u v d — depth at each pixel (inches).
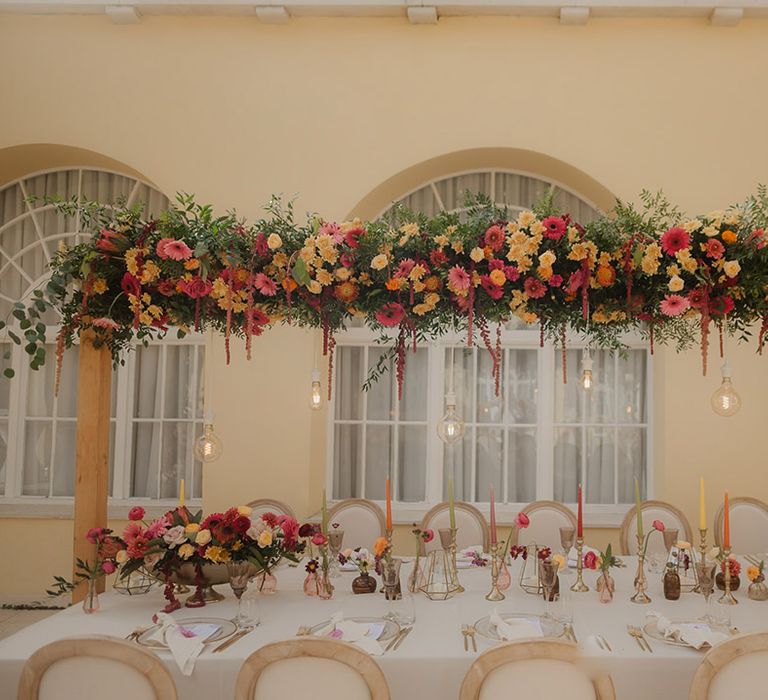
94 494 141.6
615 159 204.2
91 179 228.7
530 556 142.2
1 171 225.0
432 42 208.7
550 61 206.5
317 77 209.6
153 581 141.4
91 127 211.2
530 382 225.5
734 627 113.1
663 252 131.0
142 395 229.0
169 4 205.9
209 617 119.0
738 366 200.4
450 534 134.3
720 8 199.3
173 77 211.0
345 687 82.9
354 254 131.4
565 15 202.5
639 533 130.0
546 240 131.0
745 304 133.8
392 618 113.4
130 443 227.5
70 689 84.4
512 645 81.7
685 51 205.3
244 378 206.5
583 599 128.8
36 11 211.3
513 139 205.5
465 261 133.0
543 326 140.3
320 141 208.4
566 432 223.6
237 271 133.0
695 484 199.3
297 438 204.8
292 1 204.5
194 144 209.5
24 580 213.5
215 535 124.6
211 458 147.3
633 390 222.1
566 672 83.1
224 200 208.1
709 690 84.8
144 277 133.5
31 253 231.5
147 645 104.2
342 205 207.0
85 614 122.8
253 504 187.5
